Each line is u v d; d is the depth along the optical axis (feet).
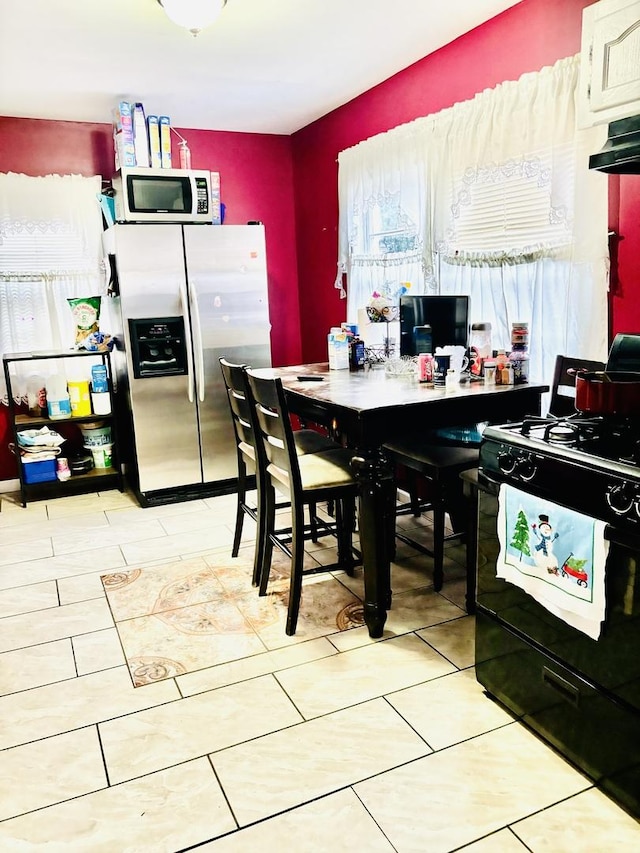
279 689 7.16
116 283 13.61
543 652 5.93
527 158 9.62
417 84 11.98
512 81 9.75
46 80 12.05
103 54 10.92
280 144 16.88
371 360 11.89
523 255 10.06
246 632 8.39
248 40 10.64
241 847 5.13
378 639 8.11
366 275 14.16
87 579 10.18
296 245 17.46
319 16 9.82
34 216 14.29
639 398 5.43
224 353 14.24
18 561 10.98
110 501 14.29
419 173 11.87
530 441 5.87
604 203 8.61
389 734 6.37
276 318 17.54
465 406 8.46
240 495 10.63
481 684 7.00
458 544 11.07
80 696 7.16
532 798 5.52
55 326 14.76
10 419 13.61
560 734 5.88
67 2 8.91
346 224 14.53
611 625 5.11
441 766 5.92
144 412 13.60
